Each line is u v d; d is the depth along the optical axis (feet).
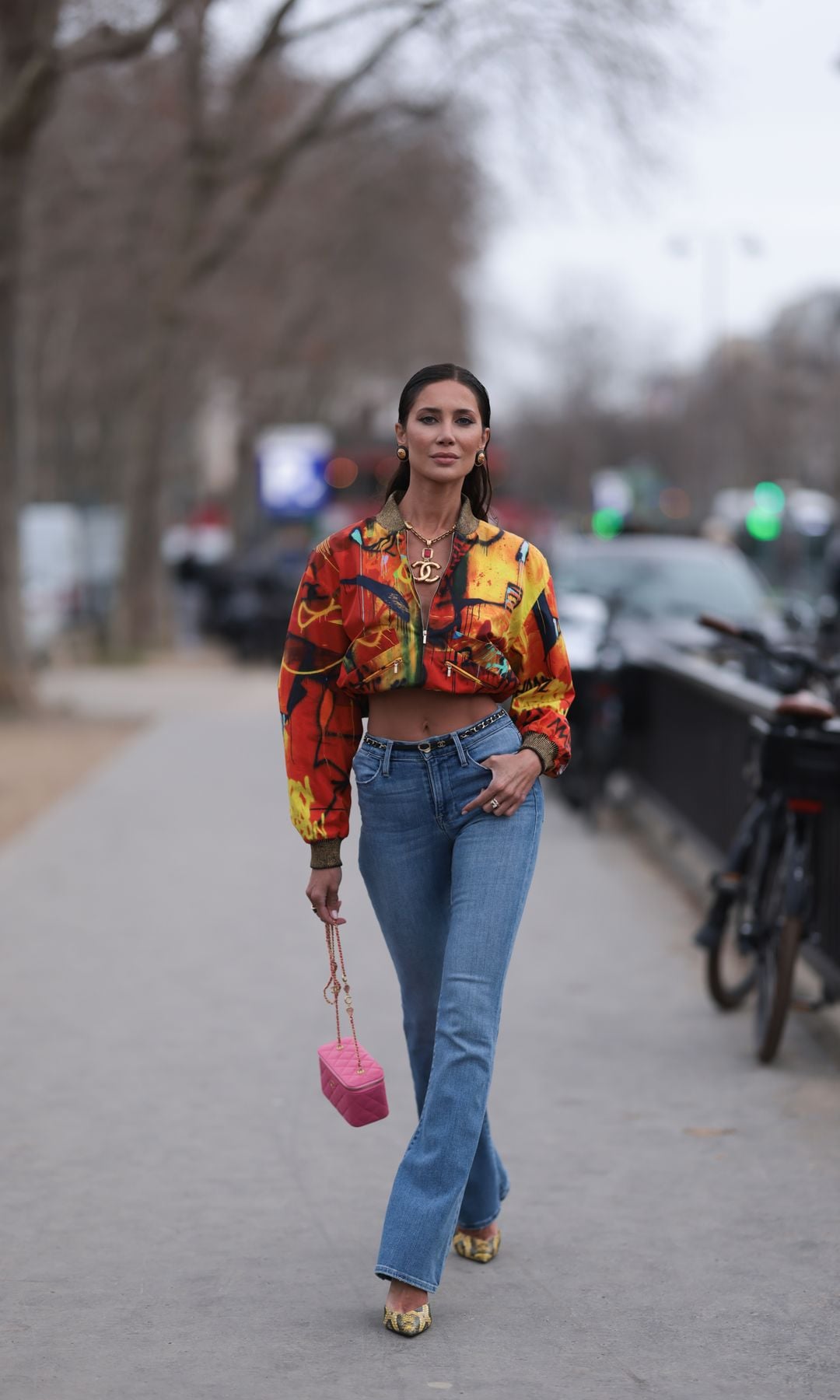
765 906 27.99
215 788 58.44
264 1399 15.78
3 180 75.77
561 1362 16.57
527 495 549.13
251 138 110.52
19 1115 24.21
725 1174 21.88
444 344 234.99
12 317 80.64
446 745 17.10
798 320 315.99
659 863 44.80
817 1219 20.35
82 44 71.31
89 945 34.81
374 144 142.31
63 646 132.87
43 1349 16.85
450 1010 16.92
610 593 63.67
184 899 39.47
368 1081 17.16
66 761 66.49
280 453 202.28
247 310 161.79
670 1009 30.14
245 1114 24.23
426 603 17.01
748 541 125.39
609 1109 24.50
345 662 17.25
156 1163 22.27
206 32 82.64
